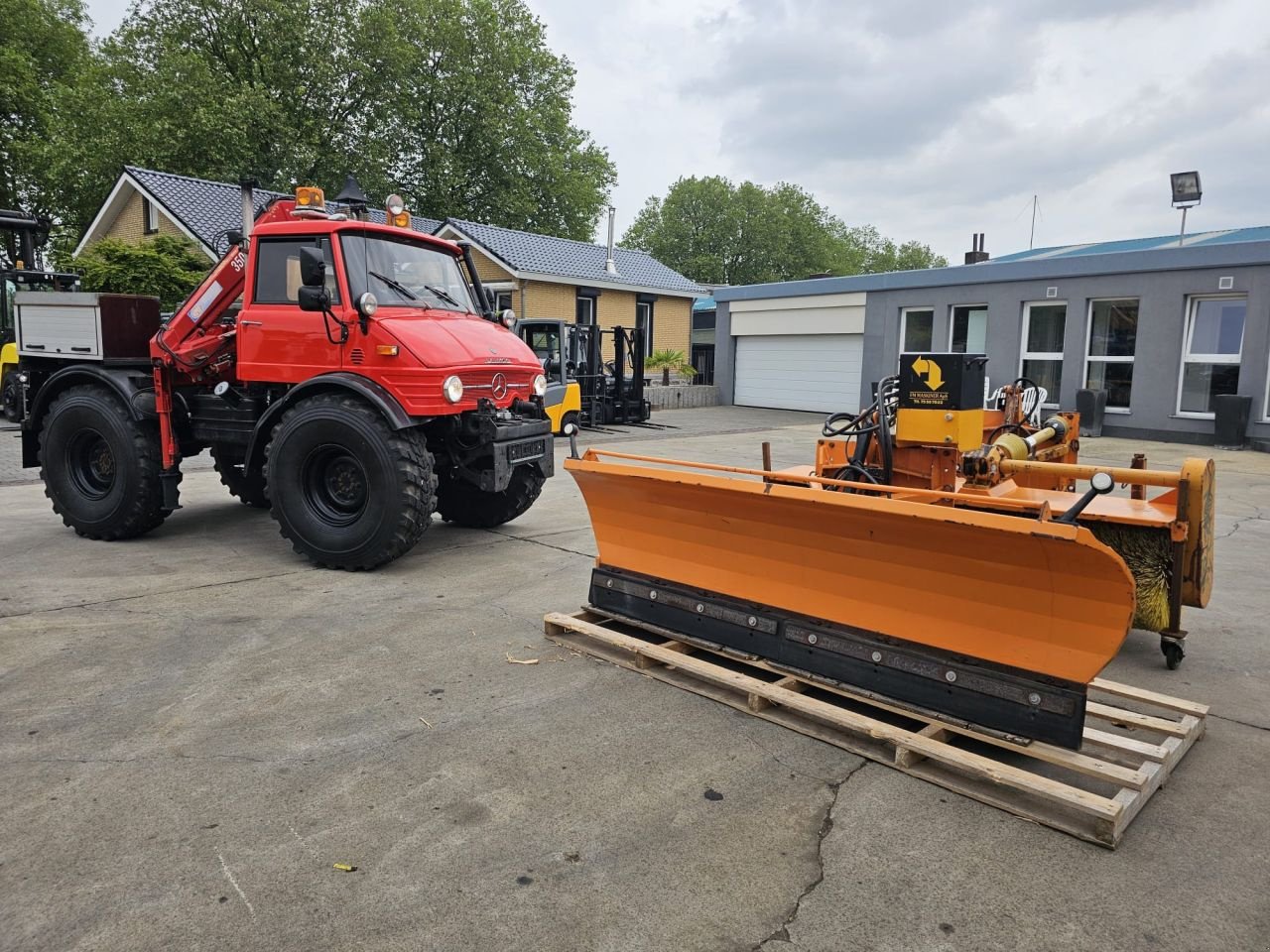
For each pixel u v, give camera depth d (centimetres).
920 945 221
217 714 352
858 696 351
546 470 670
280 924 224
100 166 2373
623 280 2447
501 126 3294
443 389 549
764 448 458
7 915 225
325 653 425
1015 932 227
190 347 632
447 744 329
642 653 402
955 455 441
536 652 432
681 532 421
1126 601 283
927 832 275
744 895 240
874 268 8450
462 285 679
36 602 501
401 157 3175
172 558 611
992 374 1656
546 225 3612
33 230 1504
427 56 3206
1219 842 272
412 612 492
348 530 566
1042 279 1563
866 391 1914
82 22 3123
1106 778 290
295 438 572
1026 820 283
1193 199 1708
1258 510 838
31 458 709
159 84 2427
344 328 569
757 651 388
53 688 375
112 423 636
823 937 223
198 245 1916
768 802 291
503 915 229
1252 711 375
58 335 679
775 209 6131
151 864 249
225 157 2427
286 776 302
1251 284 1323
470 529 728
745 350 2217
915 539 328
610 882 245
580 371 1616
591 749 328
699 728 348
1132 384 1468
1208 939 225
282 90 2655
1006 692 312
